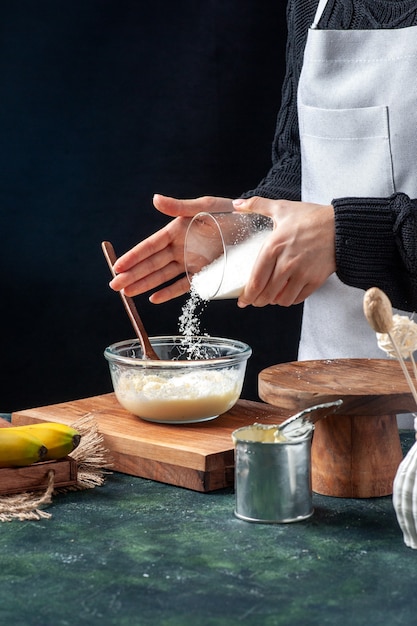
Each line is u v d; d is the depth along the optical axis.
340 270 1.71
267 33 3.72
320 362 1.63
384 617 1.05
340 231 1.69
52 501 1.47
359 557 1.22
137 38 3.61
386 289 1.76
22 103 3.56
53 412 1.83
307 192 2.21
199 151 3.75
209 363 1.70
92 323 3.73
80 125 3.62
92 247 3.70
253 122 3.78
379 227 1.70
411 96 2.02
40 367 3.71
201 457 1.50
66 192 3.65
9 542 1.29
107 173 3.67
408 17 2.03
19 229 3.64
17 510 1.40
